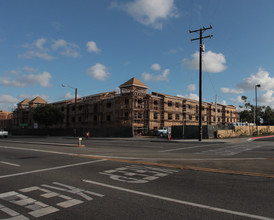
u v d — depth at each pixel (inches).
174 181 260.7
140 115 1790.1
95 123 2026.3
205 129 1189.1
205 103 2459.4
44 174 305.4
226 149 641.0
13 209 179.6
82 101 2213.3
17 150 620.4
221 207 177.8
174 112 2023.9
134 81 1823.3
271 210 170.9
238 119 3063.5
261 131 1726.1
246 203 186.1
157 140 1089.4
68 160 423.2
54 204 189.5
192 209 174.4
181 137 1270.9
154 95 1942.7
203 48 986.1
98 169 334.3
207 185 242.1
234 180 261.4
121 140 1206.9
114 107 1878.7
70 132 1893.5
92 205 185.6
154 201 193.3
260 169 321.4
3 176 296.0
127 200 196.7
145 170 323.6
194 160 411.2
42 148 665.6
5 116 3634.4
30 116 2783.0
